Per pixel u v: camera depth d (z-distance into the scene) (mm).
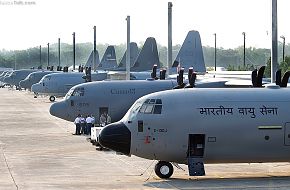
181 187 48906
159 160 53906
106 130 53625
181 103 53000
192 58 132375
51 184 50500
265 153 53594
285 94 54656
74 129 99625
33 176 54781
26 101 178625
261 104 53594
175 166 58656
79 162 63469
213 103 53156
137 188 48594
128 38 113938
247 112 53094
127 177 54125
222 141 52688
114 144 53344
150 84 87312
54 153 70750
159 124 52531
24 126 105188
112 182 51438
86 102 87875
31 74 195750
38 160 65062
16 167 60156
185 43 132500
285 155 53969
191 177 54156
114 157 67188
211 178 53438
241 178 53406
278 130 53250
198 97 53531
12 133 93688
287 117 53469
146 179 53000
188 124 52469
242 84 81875
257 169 58938
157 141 52594
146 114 53062
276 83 59250
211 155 52969
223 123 52625
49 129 99875
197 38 132625
